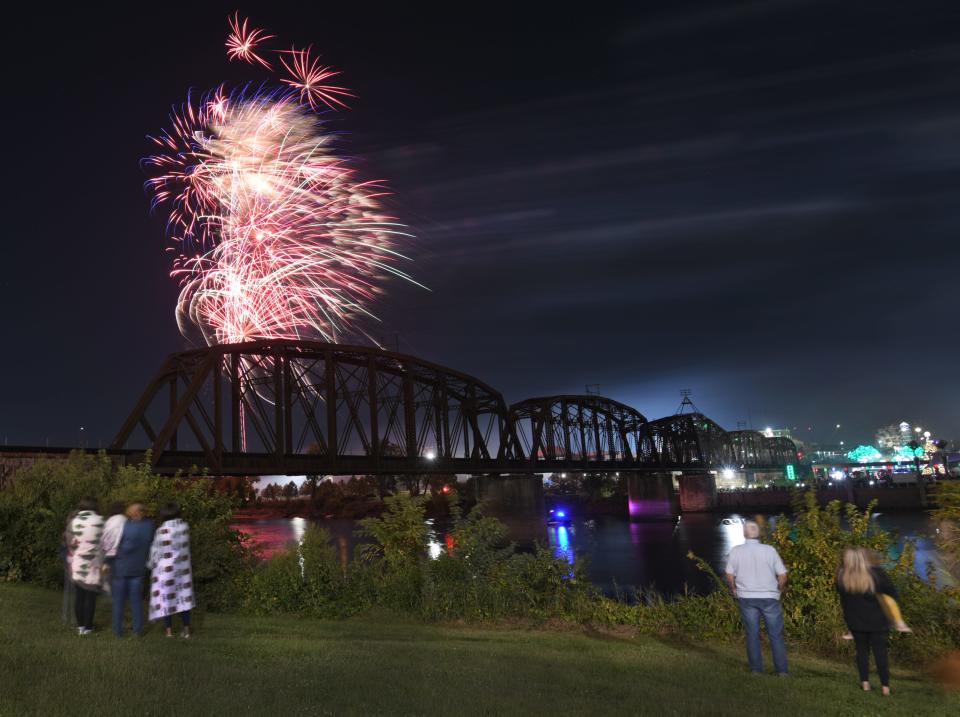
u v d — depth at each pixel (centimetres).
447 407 8444
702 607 1589
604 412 14262
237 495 1986
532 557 1825
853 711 866
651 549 8650
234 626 1392
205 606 1714
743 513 16350
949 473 15300
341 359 6625
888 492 14388
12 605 1411
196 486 1922
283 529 11194
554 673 1037
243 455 5262
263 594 1714
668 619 1591
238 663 997
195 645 1112
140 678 869
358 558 1909
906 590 1344
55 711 723
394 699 840
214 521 1861
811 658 1283
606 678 1022
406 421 7569
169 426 4697
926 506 13200
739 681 1008
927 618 1291
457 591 1714
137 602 1163
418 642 1285
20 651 976
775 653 1057
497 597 1686
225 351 5291
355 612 1711
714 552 8144
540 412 11638
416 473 7431
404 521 1930
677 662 1174
